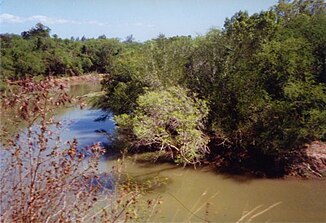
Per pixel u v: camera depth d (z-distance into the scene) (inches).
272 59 571.2
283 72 569.3
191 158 591.8
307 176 548.1
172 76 722.2
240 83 613.3
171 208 427.8
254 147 613.0
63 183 162.1
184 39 789.2
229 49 687.1
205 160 629.9
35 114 161.9
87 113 1047.6
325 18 661.9
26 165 172.4
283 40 621.0
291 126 547.8
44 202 152.5
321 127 538.9
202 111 628.1
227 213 419.2
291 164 566.9
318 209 429.4
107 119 964.6
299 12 876.6
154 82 724.0
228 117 632.4
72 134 769.6
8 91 159.3
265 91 582.6
